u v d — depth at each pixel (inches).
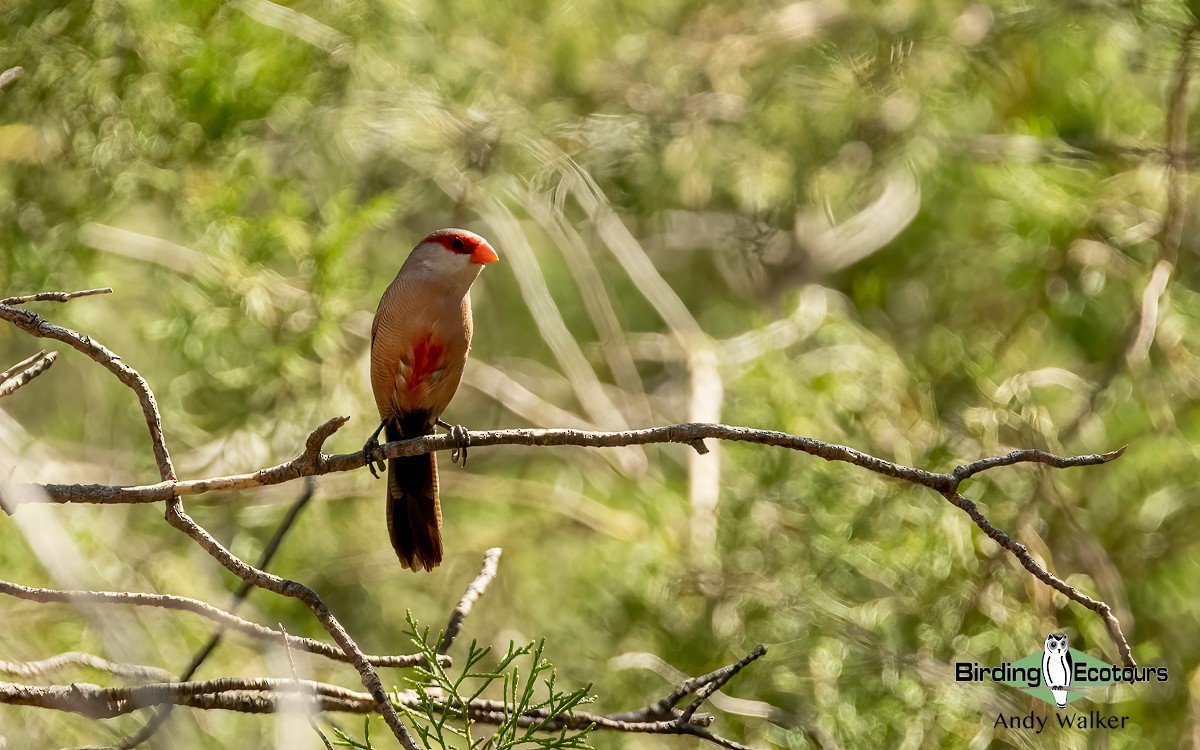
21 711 326.3
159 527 481.1
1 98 402.3
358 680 484.7
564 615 536.7
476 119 538.6
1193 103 547.5
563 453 639.1
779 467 499.8
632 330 717.3
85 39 406.3
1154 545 507.2
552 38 565.3
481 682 518.3
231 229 431.5
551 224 580.4
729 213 681.6
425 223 627.5
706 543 509.0
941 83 548.4
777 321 631.8
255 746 380.2
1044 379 513.3
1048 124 553.6
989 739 438.3
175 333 440.8
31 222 418.6
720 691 470.6
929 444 503.2
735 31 593.6
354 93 478.9
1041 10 524.1
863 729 442.9
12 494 223.6
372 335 320.2
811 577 486.0
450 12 527.5
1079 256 543.2
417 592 556.7
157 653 423.5
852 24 562.6
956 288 580.4
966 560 468.4
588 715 268.8
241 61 435.8
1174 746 458.0
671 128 582.6
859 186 617.9
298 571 534.0
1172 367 519.2
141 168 422.9
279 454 470.0
